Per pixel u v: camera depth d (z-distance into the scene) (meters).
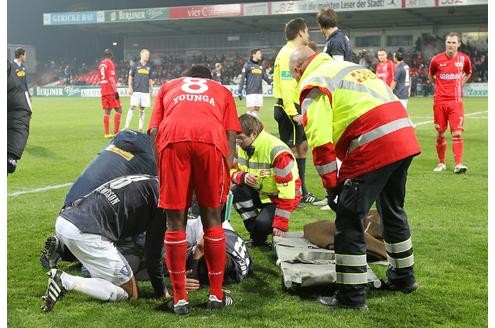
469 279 5.15
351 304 4.44
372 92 4.41
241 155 6.07
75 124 21.95
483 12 43.72
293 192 5.79
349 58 8.02
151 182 4.61
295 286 4.77
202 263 5.03
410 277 4.80
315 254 5.24
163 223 4.55
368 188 4.36
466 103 32.47
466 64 10.84
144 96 17.86
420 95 42.19
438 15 44.97
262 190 6.03
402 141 4.37
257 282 5.10
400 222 4.73
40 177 10.60
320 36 51.66
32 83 58.19
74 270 5.38
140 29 57.12
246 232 6.84
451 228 6.93
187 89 4.42
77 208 4.57
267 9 47.16
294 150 8.37
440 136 11.17
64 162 12.43
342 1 43.78
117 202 4.53
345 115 4.39
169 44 59.19
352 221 4.39
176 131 4.21
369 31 50.53
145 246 4.63
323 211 7.93
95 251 4.50
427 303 4.59
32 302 4.59
